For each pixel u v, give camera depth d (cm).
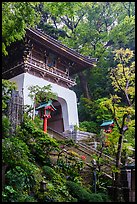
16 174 842
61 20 3312
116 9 3312
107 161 1269
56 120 2523
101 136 1385
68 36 3238
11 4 1005
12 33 1020
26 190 845
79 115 2961
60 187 959
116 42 3108
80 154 1485
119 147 1118
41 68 2205
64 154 1325
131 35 3047
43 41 2148
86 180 1186
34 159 1096
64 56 2412
